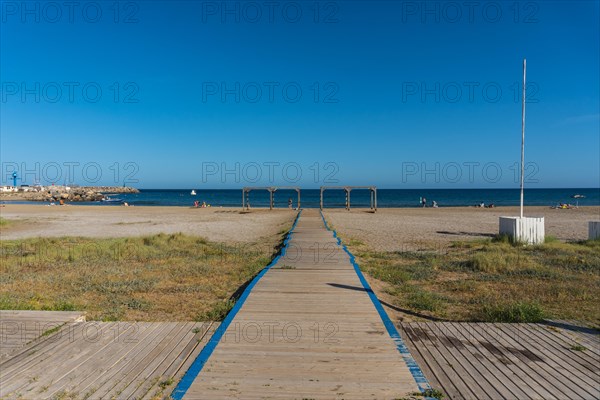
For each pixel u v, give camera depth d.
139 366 4.20
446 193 150.75
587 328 5.41
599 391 3.69
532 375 4.00
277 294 7.07
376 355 4.34
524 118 15.77
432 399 3.46
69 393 3.64
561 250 13.54
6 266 11.30
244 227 25.78
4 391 3.66
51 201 88.75
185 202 84.25
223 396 3.49
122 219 32.84
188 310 6.93
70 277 9.96
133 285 8.97
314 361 4.18
